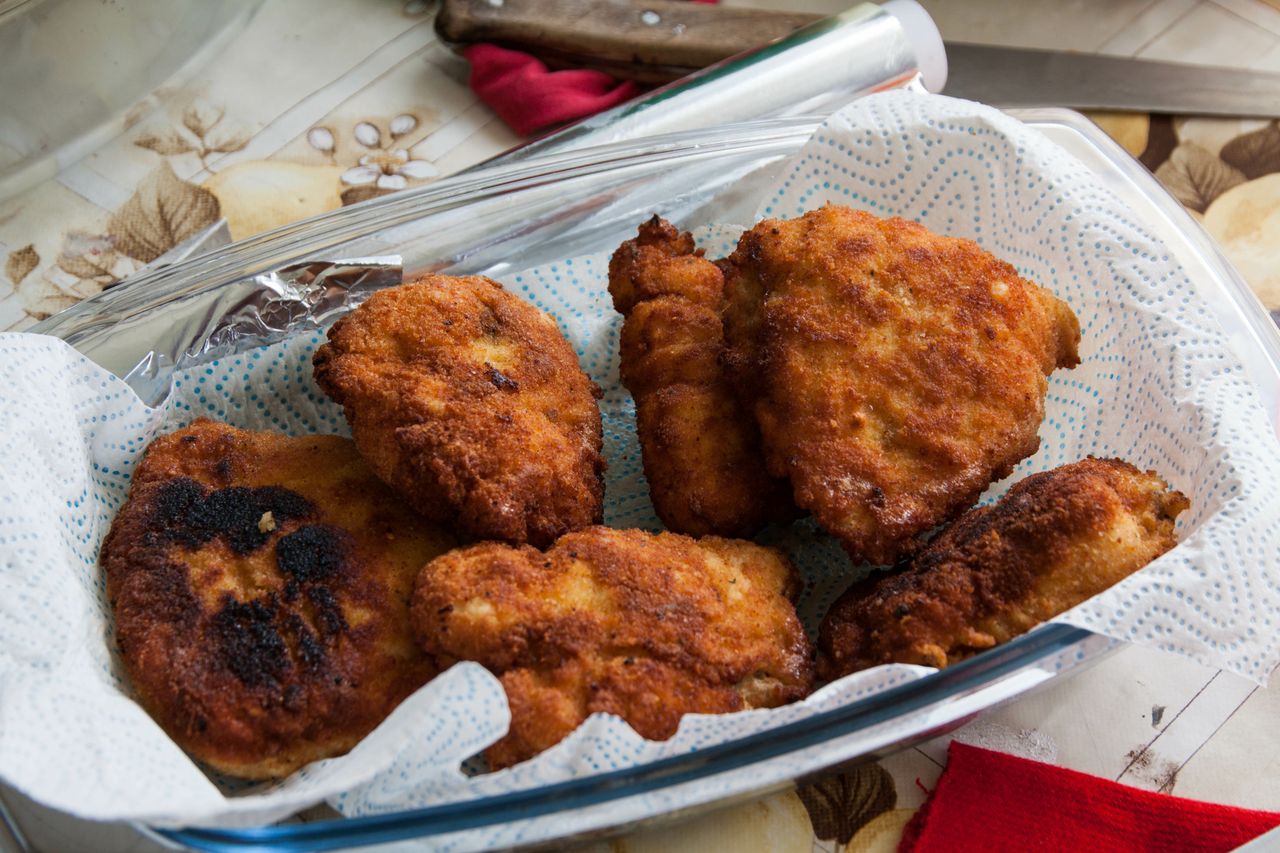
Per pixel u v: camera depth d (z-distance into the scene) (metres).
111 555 0.42
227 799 0.39
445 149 0.63
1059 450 0.48
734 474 0.46
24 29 0.61
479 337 0.45
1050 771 0.42
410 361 0.44
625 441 0.50
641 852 0.41
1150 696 0.44
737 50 0.64
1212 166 0.63
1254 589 0.40
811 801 0.42
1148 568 0.40
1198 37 0.68
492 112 0.64
